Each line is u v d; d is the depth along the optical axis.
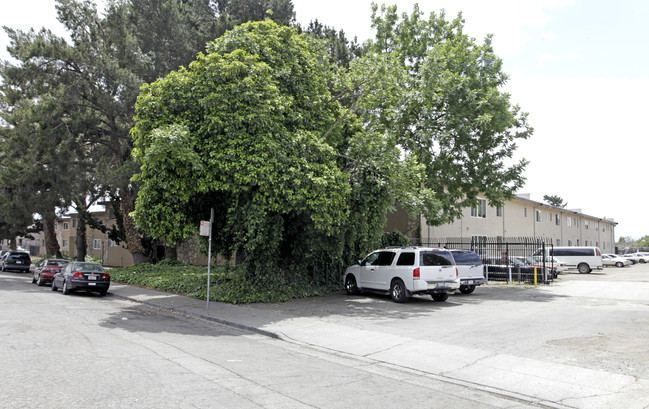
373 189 16.66
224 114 13.79
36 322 11.47
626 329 11.00
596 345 9.27
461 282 18.53
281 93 15.80
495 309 14.50
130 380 6.39
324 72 18.23
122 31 26.92
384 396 6.23
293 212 15.84
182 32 25.31
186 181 14.22
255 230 15.23
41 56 25.28
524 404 6.08
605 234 70.62
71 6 27.23
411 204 17.30
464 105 20.61
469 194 22.25
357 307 14.98
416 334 10.59
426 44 23.97
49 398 5.48
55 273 23.97
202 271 25.23
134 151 14.68
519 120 21.86
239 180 13.75
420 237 27.72
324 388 6.50
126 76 24.44
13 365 7.00
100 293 20.30
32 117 24.50
